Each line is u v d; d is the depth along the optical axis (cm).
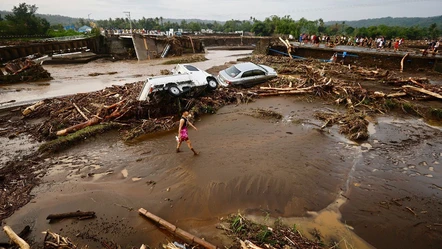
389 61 2030
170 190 538
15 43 2609
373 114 1013
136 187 552
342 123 889
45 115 969
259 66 1510
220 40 5075
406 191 552
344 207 501
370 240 426
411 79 1376
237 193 523
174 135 820
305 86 1312
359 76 1636
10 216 467
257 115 983
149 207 490
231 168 605
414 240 427
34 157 675
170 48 3534
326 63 2078
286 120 945
